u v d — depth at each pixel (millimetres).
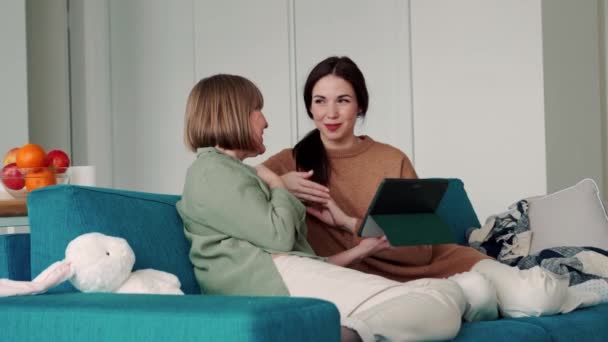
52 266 1674
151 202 2055
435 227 2244
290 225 2061
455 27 4863
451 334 1798
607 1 5355
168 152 5871
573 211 2920
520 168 4680
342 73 2584
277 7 5473
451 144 4891
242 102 2197
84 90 5875
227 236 2059
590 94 5145
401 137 5039
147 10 5914
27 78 5520
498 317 2266
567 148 4824
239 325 1248
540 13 4609
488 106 4762
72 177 2555
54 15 5777
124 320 1357
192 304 1362
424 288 1843
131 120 5914
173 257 2014
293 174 2416
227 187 2045
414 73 5004
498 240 2879
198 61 5773
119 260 1724
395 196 2158
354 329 1688
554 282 2250
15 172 2410
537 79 4621
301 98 5395
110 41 5934
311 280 1951
